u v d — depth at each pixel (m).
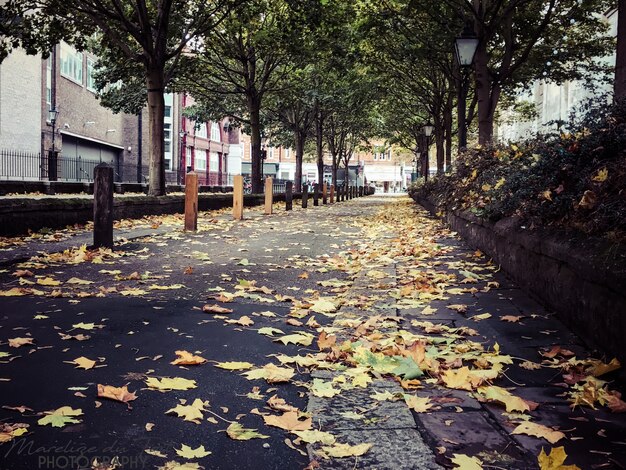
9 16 16.81
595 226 4.04
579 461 2.20
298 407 2.77
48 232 10.02
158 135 17.23
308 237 11.38
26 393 2.85
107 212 8.32
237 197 15.96
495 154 10.24
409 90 30.34
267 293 5.67
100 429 2.45
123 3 19.02
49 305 4.87
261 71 28.92
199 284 6.06
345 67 21.12
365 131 48.44
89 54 41.22
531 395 2.94
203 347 3.75
